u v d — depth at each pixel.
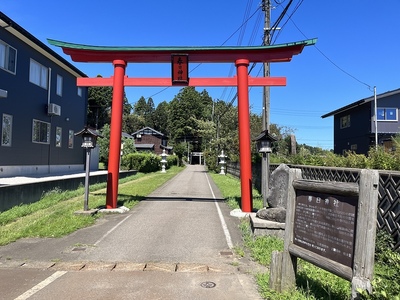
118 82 10.77
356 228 3.28
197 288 4.62
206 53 10.63
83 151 28.03
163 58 10.84
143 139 72.06
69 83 25.36
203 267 5.49
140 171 34.09
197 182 23.34
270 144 9.89
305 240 4.02
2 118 16.69
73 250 6.40
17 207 10.13
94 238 7.29
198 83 10.80
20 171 18.48
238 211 10.25
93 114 58.91
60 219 8.84
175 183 22.12
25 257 5.95
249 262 5.79
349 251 3.37
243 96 10.48
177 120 89.69
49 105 21.28
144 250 6.44
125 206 11.20
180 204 12.21
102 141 40.06
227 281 4.89
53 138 22.59
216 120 45.94
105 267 5.45
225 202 12.91
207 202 12.85
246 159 10.37
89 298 4.26
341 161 9.11
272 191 8.08
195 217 9.76
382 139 27.66
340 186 3.51
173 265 5.58
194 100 90.00
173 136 90.69
